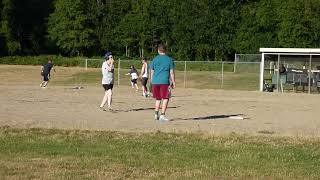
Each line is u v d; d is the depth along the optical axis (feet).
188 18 255.09
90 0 279.08
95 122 54.13
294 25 224.53
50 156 33.24
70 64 232.94
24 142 38.42
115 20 280.72
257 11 244.01
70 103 79.61
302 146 39.42
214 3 253.65
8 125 49.11
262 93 126.11
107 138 41.42
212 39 252.42
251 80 165.27
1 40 281.13
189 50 255.91
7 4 279.08
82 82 170.91
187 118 61.11
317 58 144.36
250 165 31.71
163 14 261.65
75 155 33.73
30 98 89.76
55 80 177.27
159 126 51.52
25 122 52.37
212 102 90.07
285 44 227.81
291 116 66.80
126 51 277.23
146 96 101.24
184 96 107.86
